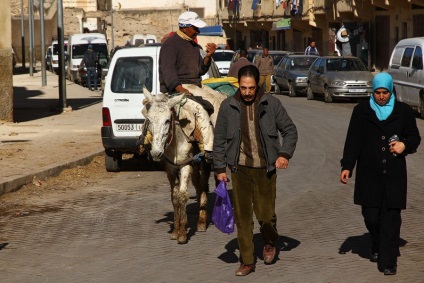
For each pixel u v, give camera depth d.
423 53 38.47
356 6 68.31
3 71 37.03
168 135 14.26
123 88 23.50
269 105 12.79
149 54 23.59
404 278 12.41
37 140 30.23
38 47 131.62
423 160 25.05
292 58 60.22
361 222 16.58
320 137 31.69
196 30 16.48
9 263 13.93
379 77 12.64
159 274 12.97
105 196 20.30
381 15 67.00
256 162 12.82
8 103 37.34
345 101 52.31
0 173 22.03
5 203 19.48
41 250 14.84
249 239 12.84
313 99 54.88
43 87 67.62
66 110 44.22
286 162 12.76
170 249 14.66
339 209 17.95
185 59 16.44
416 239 14.98
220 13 120.38
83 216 17.89
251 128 12.78
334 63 52.38
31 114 42.72
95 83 64.50
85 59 64.31
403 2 60.88
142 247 14.88
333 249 14.36
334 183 21.34
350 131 12.89
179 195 14.93
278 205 18.58
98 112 43.84
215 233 15.91
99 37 78.50
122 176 23.47
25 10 131.62
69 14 129.62
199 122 14.73
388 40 65.94
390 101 12.74
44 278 12.92
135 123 23.38
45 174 22.59
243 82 12.61
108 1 139.62
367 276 12.55
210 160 14.96
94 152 26.48
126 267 13.47
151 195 20.34
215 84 19.06
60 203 19.45
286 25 87.81
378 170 12.64
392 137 12.56
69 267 13.59
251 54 69.62
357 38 69.56
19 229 16.70
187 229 16.33
